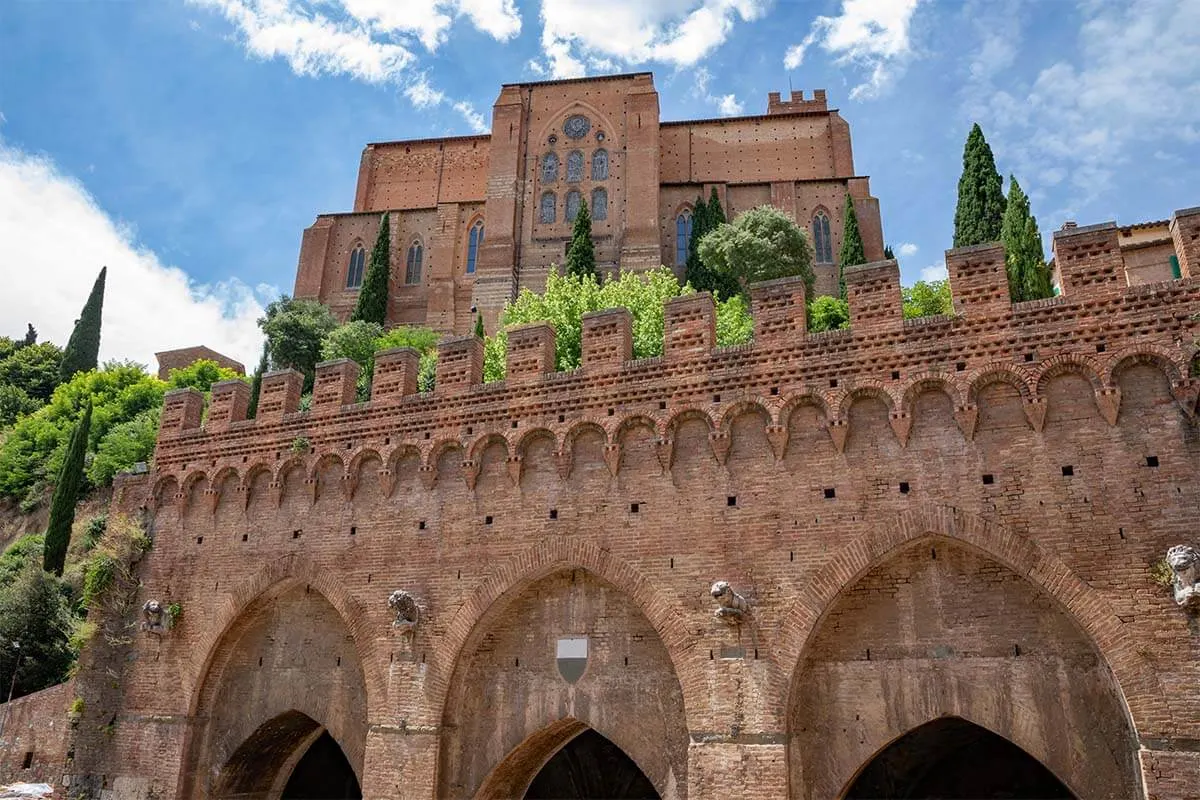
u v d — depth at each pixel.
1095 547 18.27
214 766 27.12
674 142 102.25
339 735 25.48
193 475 29.48
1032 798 25.41
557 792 30.33
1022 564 18.77
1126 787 17.59
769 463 21.61
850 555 20.23
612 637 22.72
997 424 19.80
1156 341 18.69
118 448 63.59
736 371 22.38
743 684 20.25
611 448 23.20
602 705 22.34
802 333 22.02
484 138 106.94
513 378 25.17
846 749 19.72
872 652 20.05
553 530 23.47
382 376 27.28
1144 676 17.22
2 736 30.00
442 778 23.27
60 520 50.25
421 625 24.34
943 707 19.22
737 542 21.34
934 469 20.06
